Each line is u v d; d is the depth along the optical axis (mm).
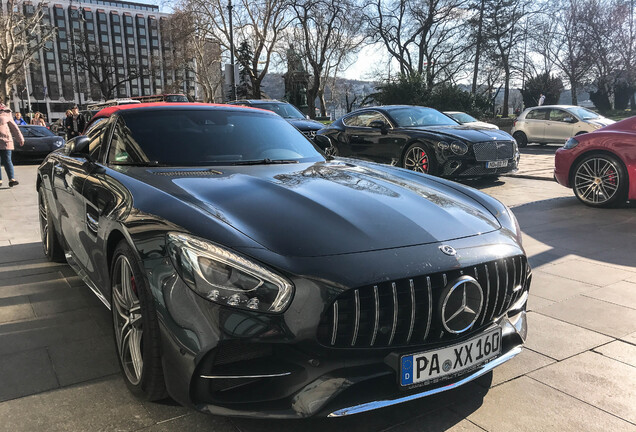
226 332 1712
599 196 6551
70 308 3320
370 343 1817
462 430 2047
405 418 2127
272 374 1767
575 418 2139
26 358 2623
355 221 2086
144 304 1941
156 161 2896
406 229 2078
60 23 103875
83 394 2271
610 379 2455
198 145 3115
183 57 41312
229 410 1760
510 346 2254
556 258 4477
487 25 34969
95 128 3711
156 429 2012
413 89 25453
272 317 1731
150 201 2186
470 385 2402
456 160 7762
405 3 36031
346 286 1759
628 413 2176
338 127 10047
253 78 36375
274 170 2848
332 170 2953
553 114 16438
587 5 30781
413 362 1857
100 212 2545
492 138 7938
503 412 2178
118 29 111375
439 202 2469
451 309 1925
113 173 2711
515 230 2441
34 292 3619
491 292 2090
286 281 1748
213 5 33875
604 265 4270
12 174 9234
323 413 1750
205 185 2432
